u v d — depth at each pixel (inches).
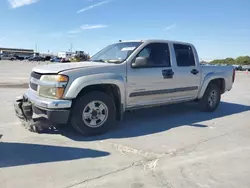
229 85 289.4
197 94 255.1
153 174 124.2
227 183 116.9
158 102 221.6
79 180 116.1
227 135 191.6
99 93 182.7
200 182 117.3
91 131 180.9
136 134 188.7
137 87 200.7
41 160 136.7
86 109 178.7
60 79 167.0
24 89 426.0
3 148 153.1
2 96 347.9
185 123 225.0
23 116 188.1
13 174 120.0
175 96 233.5
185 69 236.5
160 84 215.9
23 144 160.9
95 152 150.6
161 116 249.9
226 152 155.5
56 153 147.2
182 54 238.7
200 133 195.2
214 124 224.4
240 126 219.9
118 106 196.9
